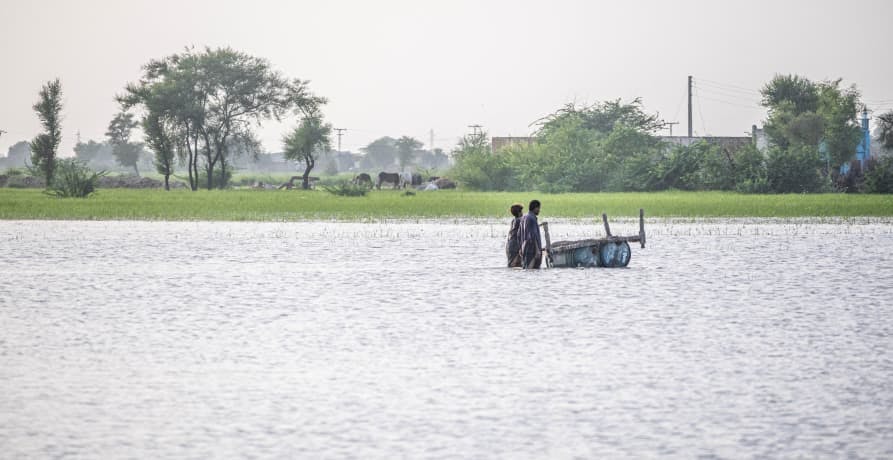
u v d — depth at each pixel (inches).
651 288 3272.6
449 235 5787.4
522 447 1473.9
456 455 1438.2
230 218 7396.7
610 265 3937.0
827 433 1537.9
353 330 2440.9
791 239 5398.6
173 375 1931.6
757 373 1939.0
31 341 2292.1
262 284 3425.2
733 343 2252.7
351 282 3469.5
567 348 2196.1
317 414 1651.1
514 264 3907.5
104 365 2023.9
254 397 1760.6
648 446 1477.6
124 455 1439.5
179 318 2642.7
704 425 1582.2
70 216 7529.5
